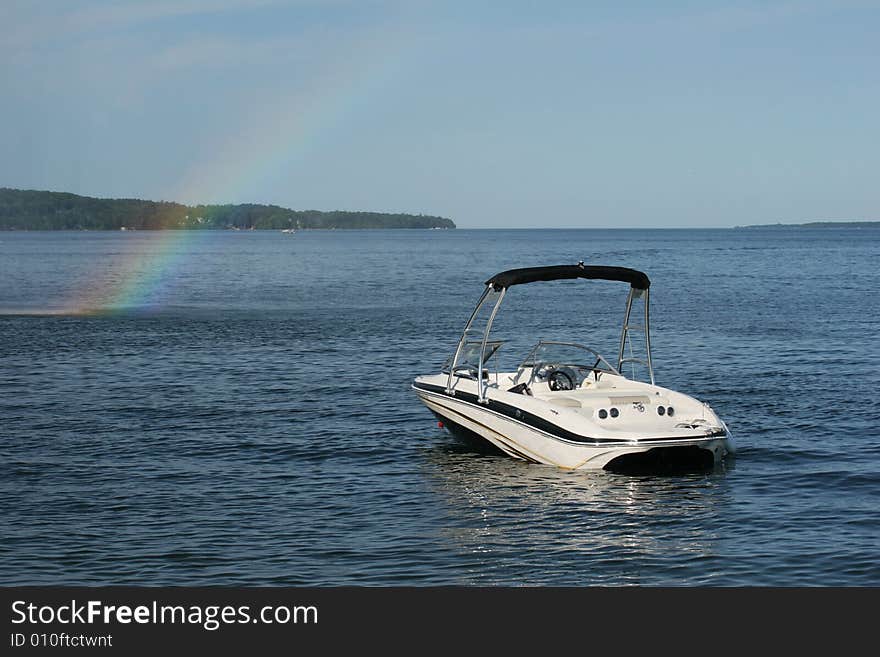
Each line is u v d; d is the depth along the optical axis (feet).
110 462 57.11
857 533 43.78
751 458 57.52
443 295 193.26
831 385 82.33
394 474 54.95
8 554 41.86
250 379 87.61
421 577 39.78
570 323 138.21
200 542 43.37
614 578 39.58
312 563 41.04
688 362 97.96
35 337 120.78
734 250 476.54
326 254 444.14
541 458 56.24
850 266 305.73
